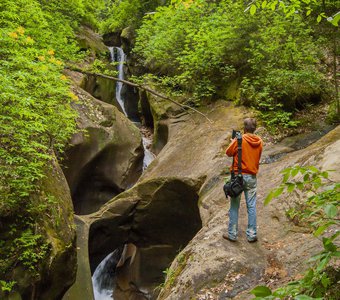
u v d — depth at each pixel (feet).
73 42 42.73
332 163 19.52
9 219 16.70
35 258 16.70
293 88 33.42
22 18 30.01
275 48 33.53
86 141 34.37
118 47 67.87
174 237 34.27
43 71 20.13
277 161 26.32
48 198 19.08
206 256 16.78
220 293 14.73
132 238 34.45
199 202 26.58
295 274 14.06
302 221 17.43
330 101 33.63
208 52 37.37
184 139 36.09
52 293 18.97
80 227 27.89
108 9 77.61
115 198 32.53
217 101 39.11
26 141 17.85
